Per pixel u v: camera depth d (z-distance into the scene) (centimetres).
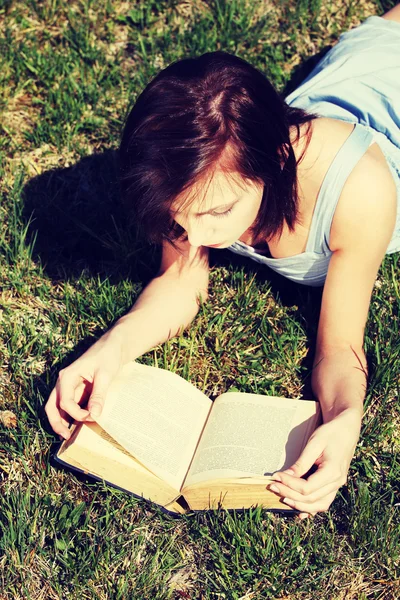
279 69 324
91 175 300
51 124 312
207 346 254
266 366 249
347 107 247
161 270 247
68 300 262
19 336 257
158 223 192
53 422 204
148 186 180
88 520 215
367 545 210
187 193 178
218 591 205
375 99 245
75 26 339
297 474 183
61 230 284
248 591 205
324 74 264
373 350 244
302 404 207
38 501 218
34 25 342
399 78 250
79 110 312
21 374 245
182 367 249
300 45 334
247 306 262
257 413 207
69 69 324
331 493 192
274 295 265
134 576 208
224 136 174
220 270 271
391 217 210
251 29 335
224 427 205
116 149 303
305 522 216
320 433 191
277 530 213
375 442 231
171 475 198
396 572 206
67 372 206
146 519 217
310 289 263
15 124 314
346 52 271
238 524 211
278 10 345
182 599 206
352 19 342
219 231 190
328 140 207
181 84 176
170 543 213
